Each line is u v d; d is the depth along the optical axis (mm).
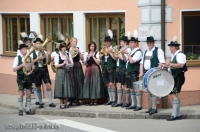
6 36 19844
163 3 14953
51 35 18078
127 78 15016
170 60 14094
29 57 14961
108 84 15750
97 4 16422
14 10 19047
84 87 15852
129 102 15398
